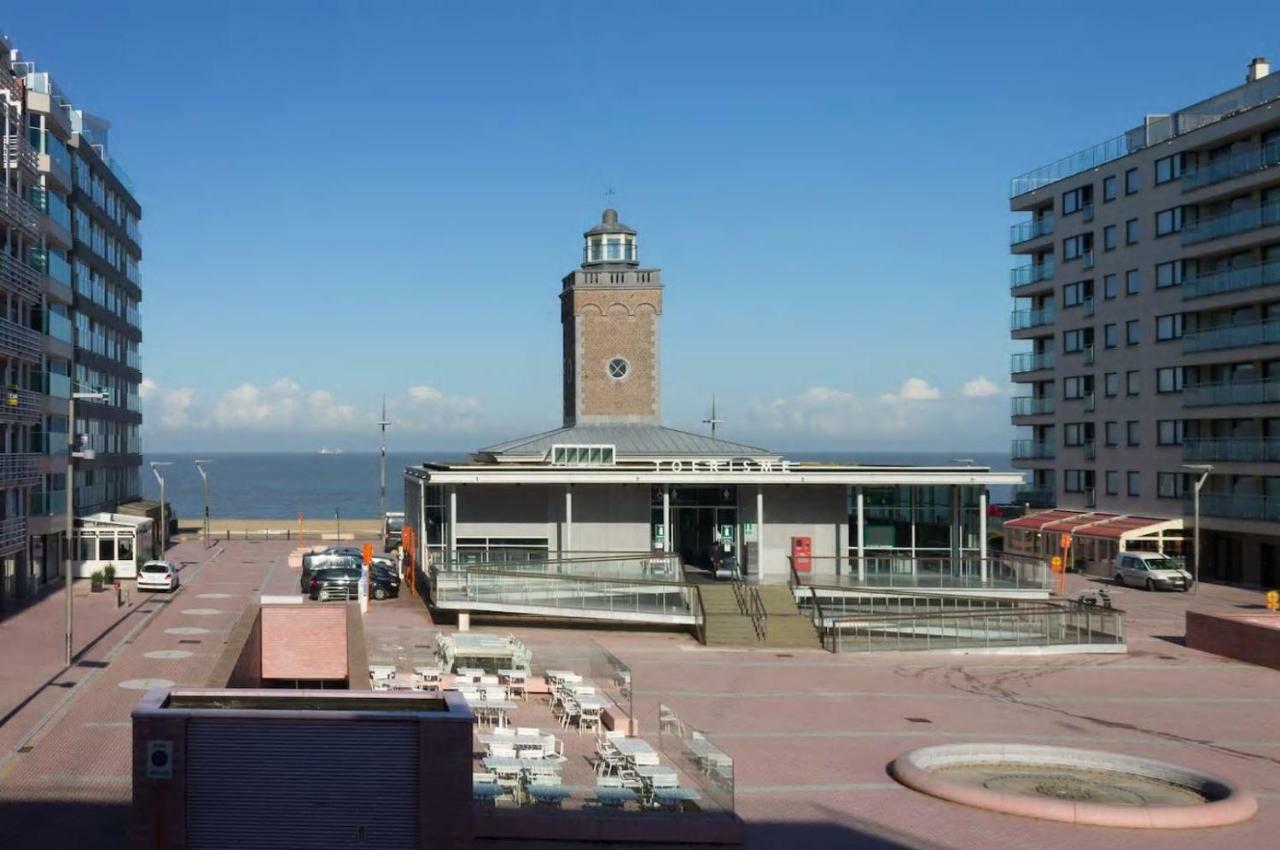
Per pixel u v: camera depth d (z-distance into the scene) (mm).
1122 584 63406
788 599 44625
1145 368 71750
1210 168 65375
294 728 15844
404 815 15930
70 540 36219
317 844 15828
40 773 23156
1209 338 65562
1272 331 61094
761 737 28156
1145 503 71625
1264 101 66438
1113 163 74750
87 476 68562
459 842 15922
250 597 54438
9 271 49719
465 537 50812
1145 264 71688
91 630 43031
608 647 41156
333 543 89875
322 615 32719
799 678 36219
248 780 15781
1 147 50562
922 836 20656
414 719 15938
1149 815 21344
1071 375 79562
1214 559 66938
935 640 41656
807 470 51719
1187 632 43812
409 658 35688
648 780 21391
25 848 18688
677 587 44062
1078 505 78688
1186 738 29141
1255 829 21406
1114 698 34125
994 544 82500
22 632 42406
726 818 20109
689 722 29594
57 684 32344
